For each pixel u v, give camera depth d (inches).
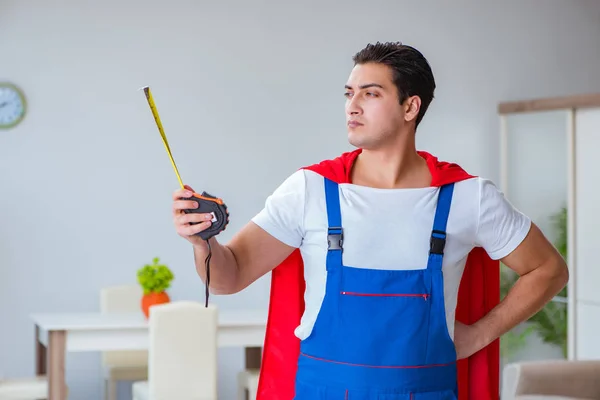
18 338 236.2
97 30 241.6
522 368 175.0
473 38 269.9
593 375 178.2
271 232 78.5
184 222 70.3
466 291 87.1
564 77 278.2
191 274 247.8
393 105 77.5
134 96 244.1
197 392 192.4
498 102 271.6
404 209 76.9
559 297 246.1
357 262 76.2
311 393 77.3
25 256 236.8
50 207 238.5
